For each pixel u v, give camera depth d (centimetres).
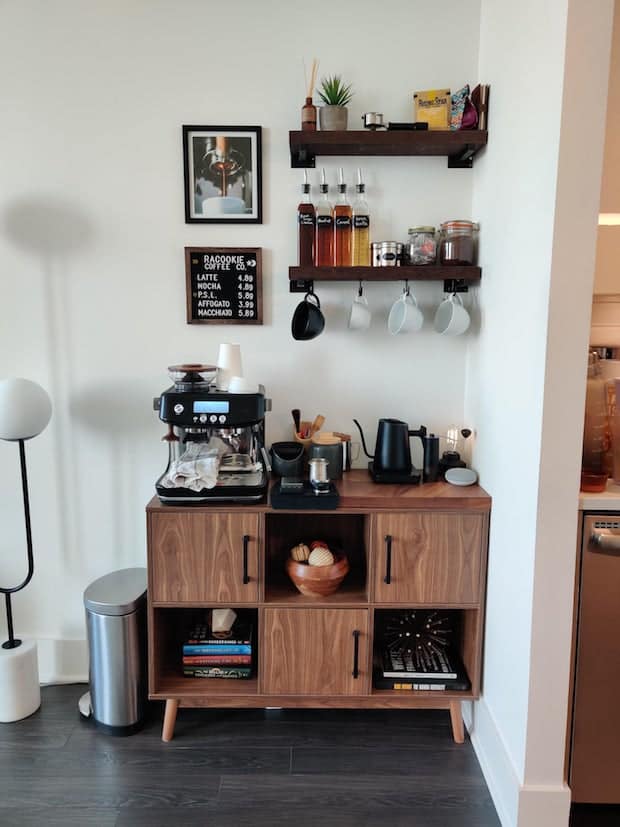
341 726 214
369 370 227
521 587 166
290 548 231
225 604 195
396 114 215
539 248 155
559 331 150
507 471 178
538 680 159
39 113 212
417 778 189
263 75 212
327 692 200
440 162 218
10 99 212
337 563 201
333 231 210
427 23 211
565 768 170
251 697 202
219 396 190
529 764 161
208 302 221
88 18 209
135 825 170
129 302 221
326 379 227
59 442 228
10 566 234
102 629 202
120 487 231
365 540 213
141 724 210
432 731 212
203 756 198
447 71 213
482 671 201
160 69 212
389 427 209
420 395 228
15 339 223
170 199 217
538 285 156
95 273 220
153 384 225
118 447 229
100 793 182
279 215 218
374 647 225
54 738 206
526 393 164
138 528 232
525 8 166
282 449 213
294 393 227
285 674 199
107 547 233
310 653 198
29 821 171
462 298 224
